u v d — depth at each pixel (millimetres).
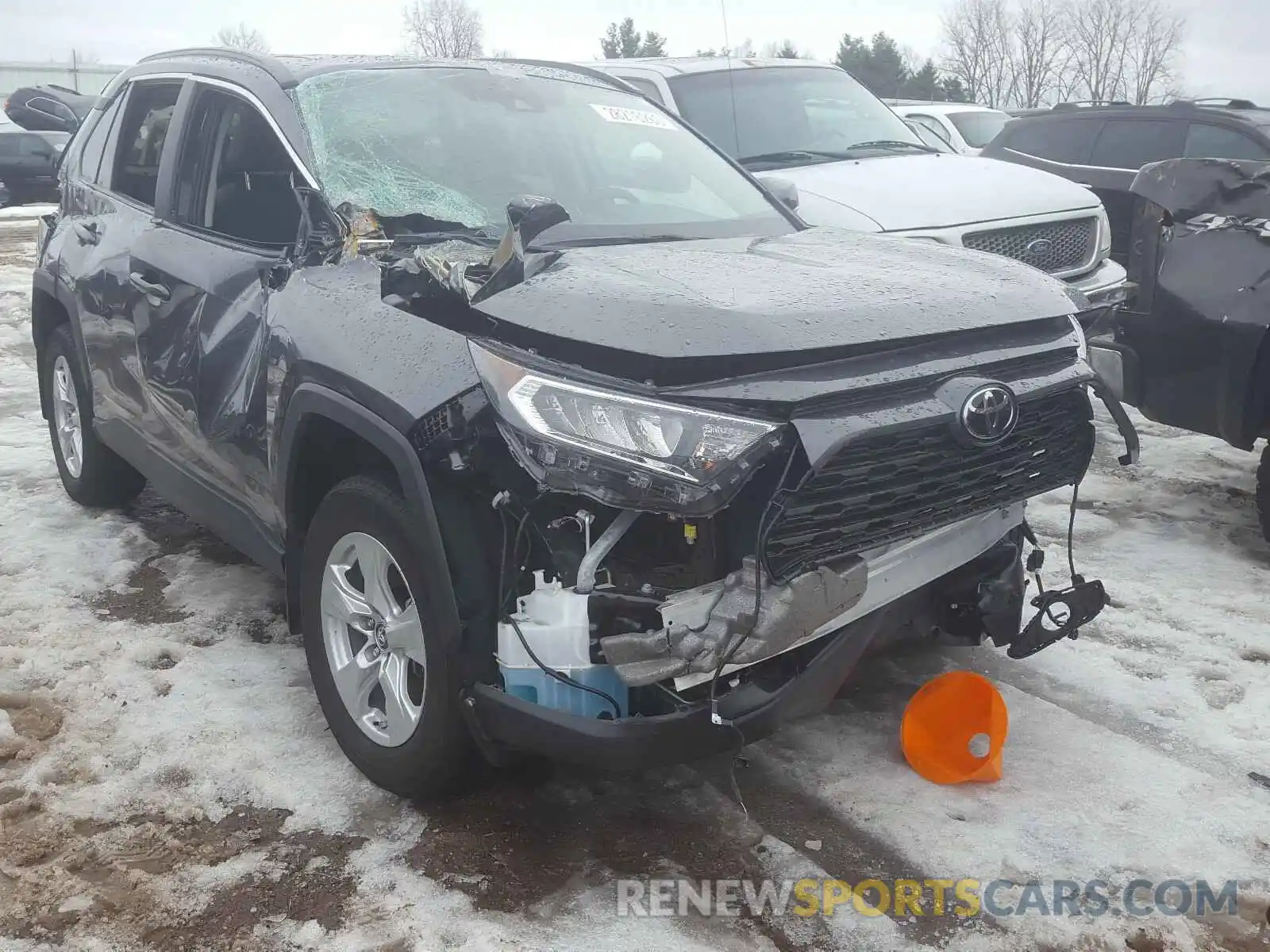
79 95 19969
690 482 2377
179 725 3410
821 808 3031
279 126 3584
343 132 3578
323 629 3150
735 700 2633
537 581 2584
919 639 3291
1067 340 2881
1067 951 2514
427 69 4012
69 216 5027
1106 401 2975
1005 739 3246
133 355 4117
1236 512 5211
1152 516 5180
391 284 2885
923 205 6262
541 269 2908
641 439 2396
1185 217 4617
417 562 2713
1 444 6379
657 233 3570
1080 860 2812
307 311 3113
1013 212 6367
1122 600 4277
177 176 4062
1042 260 6426
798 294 2723
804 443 2420
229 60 4117
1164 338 4660
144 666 3793
